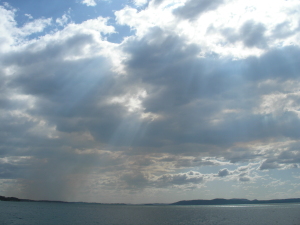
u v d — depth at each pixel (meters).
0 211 195.75
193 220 155.88
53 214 186.25
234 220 152.25
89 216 178.00
